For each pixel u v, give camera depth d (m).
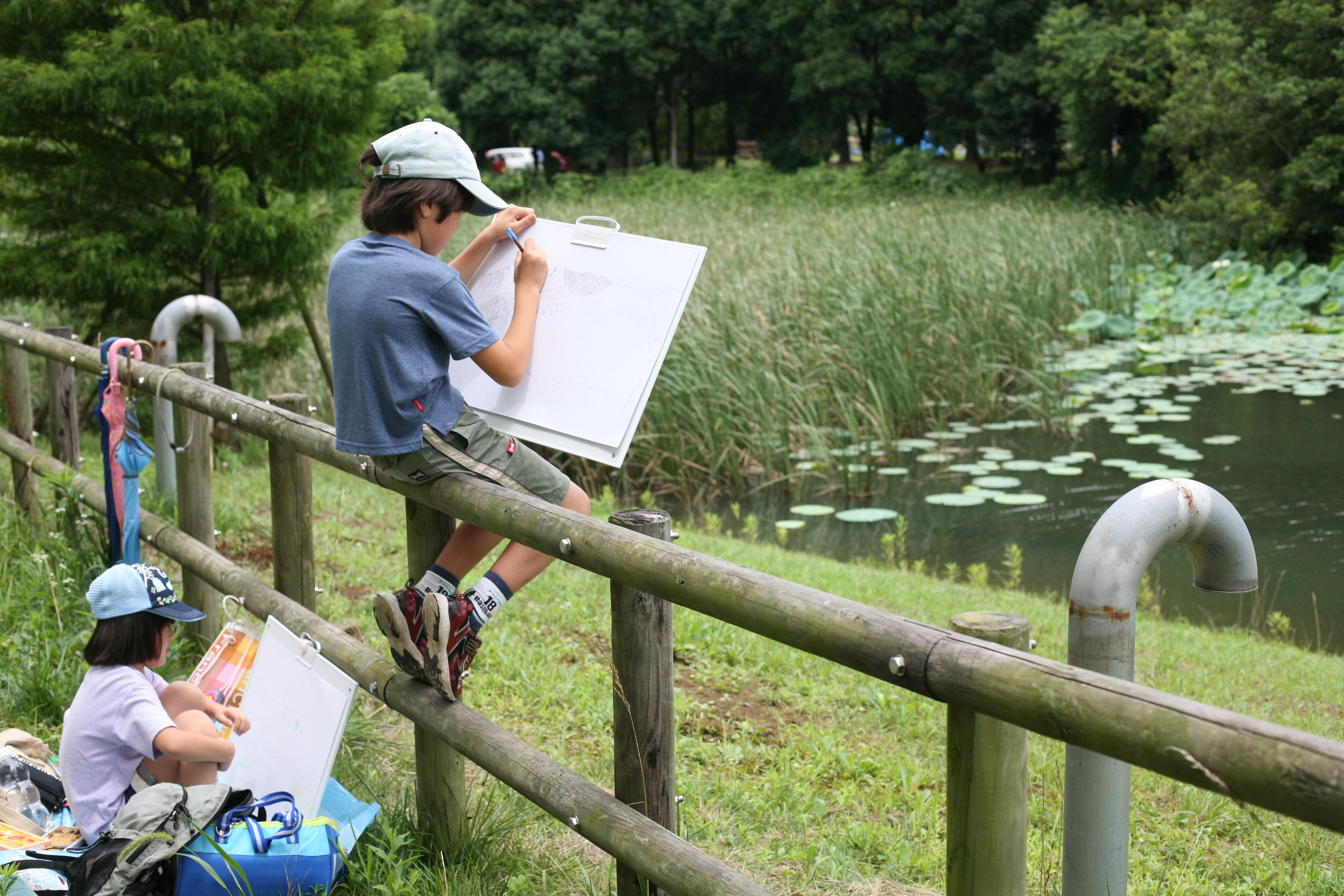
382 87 8.70
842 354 10.52
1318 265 17.20
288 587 3.62
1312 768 1.15
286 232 8.22
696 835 3.21
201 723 2.80
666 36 35.38
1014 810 1.68
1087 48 24.66
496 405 2.67
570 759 3.65
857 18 32.94
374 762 3.48
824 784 3.65
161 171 8.41
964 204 22.98
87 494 4.77
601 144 35.97
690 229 16.31
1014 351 11.81
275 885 2.52
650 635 2.29
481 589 2.54
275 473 3.56
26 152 8.02
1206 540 2.06
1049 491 8.70
